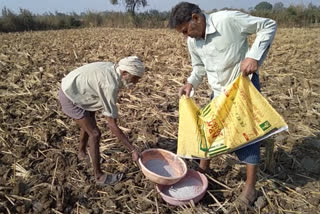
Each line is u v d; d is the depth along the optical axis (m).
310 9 26.12
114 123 3.24
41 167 3.98
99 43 12.64
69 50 11.07
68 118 5.34
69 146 4.49
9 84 6.95
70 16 29.48
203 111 3.29
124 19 29.34
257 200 3.35
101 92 3.14
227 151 3.09
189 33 2.99
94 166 3.58
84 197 3.47
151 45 11.71
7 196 3.42
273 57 9.16
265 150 4.06
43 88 6.68
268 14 26.38
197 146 3.18
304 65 8.22
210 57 3.10
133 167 3.99
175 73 7.82
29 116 5.35
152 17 29.62
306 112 5.42
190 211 3.16
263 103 2.94
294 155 4.23
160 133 4.86
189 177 3.60
